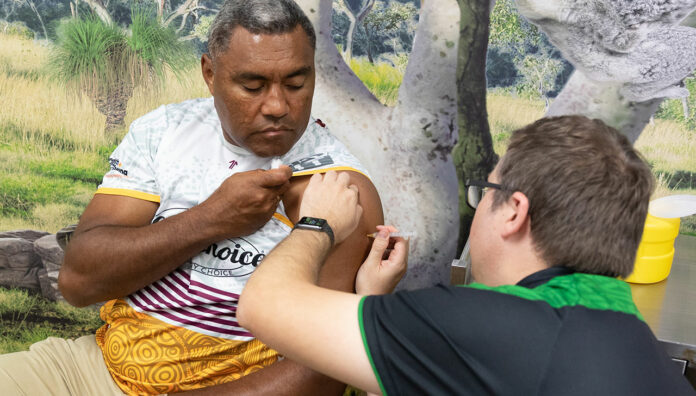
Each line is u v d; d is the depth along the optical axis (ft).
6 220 7.07
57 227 7.03
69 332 7.18
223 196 3.25
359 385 2.25
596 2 5.42
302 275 2.48
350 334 2.19
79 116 6.75
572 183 2.28
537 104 5.89
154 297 3.55
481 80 5.96
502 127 6.04
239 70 3.19
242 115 3.31
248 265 3.49
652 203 4.28
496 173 2.56
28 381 3.62
